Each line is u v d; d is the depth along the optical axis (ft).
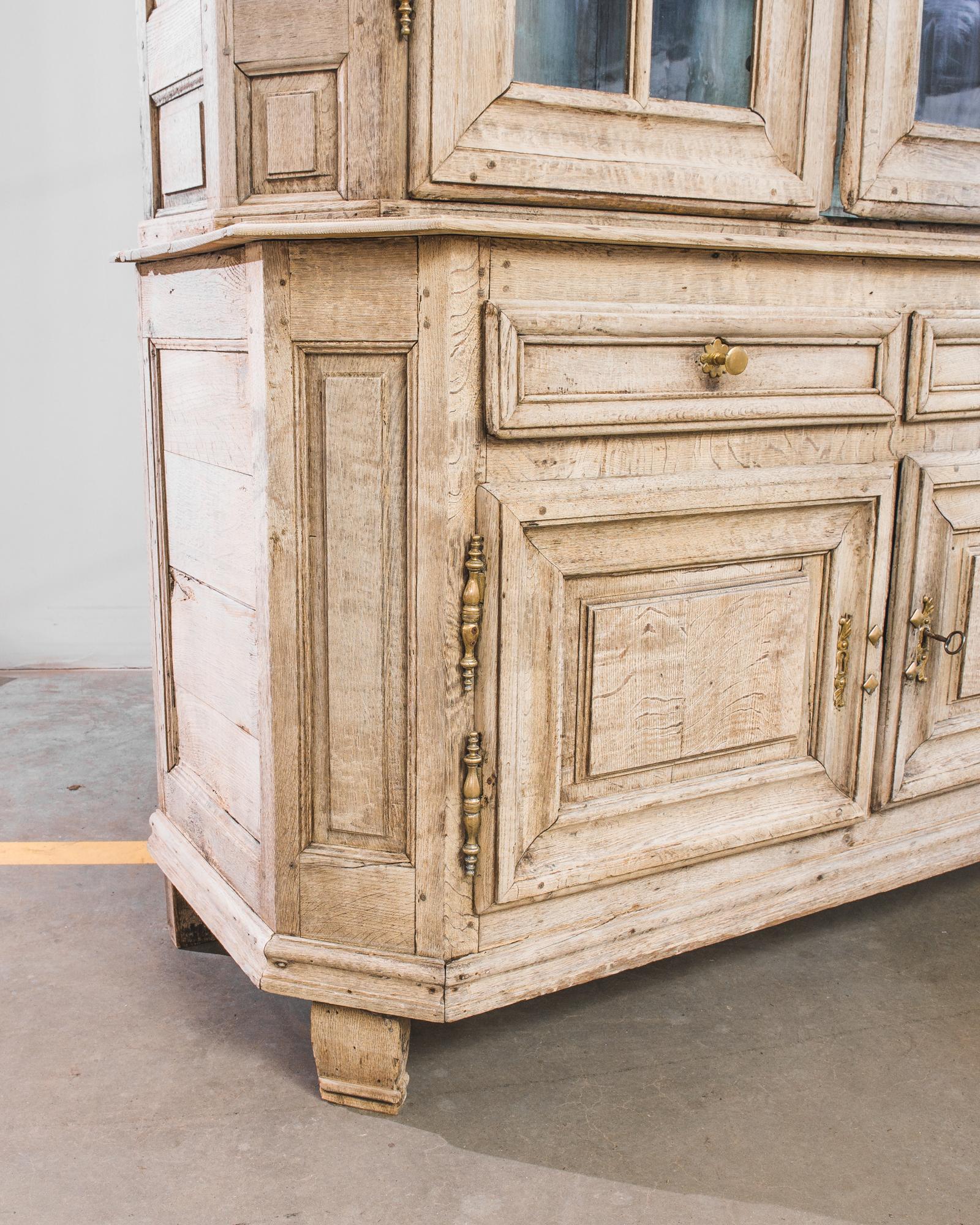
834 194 4.61
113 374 9.73
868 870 5.30
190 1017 5.06
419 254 3.75
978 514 5.26
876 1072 4.69
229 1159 4.13
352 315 3.85
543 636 4.20
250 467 4.22
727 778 4.80
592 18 4.01
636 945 4.64
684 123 4.21
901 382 4.84
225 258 4.18
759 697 4.80
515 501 3.97
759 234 4.46
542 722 4.26
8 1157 4.12
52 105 9.21
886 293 4.73
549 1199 3.95
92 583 10.14
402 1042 4.37
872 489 4.83
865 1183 4.04
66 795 7.47
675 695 4.56
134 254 4.78
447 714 4.05
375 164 3.84
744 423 4.41
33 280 9.48
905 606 5.08
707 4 4.19
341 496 4.01
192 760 5.23
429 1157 4.16
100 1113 4.38
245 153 4.09
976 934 5.85
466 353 3.81
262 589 4.18
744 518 4.58
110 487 9.95
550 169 3.97
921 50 4.67
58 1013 5.06
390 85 3.77
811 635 4.91
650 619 4.41
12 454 9.78
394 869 4.24
